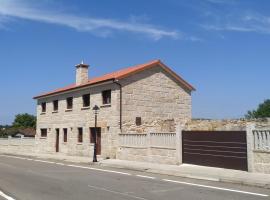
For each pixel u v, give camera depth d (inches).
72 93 1371.8
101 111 1200.2
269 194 477.7
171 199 437.7
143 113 1186.6
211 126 1069.8
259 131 682.8
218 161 773.9
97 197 450.9
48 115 1534.2
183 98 1286.9
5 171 777.6
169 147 887.7
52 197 452.8
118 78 1137.4
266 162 666.2
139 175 711.1
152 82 1217.4
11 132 3511.3
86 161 1074.1
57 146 1475.1
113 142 1132.5
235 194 477.1
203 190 511.2
